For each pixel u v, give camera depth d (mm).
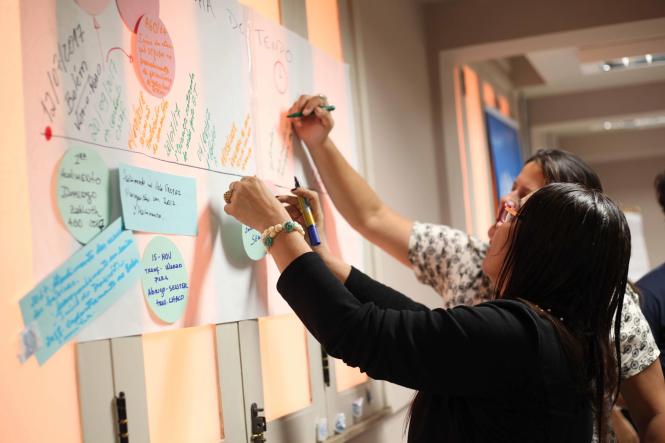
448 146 3082
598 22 2863
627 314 1519
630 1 2828
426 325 1141
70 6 1055
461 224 3152
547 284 1206
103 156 1102
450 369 1121
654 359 1534
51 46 1017
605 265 1190
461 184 3170
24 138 963
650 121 6293
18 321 938
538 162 1835
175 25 1298
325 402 1775
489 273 1404
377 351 1144
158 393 1204
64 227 1020
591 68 4180
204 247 1341
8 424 915
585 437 1173
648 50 3793
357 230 1891
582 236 1186
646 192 7992
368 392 2049
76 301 1030
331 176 1807
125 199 1132
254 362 1482
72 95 1048
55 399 988
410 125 2752
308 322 1192
